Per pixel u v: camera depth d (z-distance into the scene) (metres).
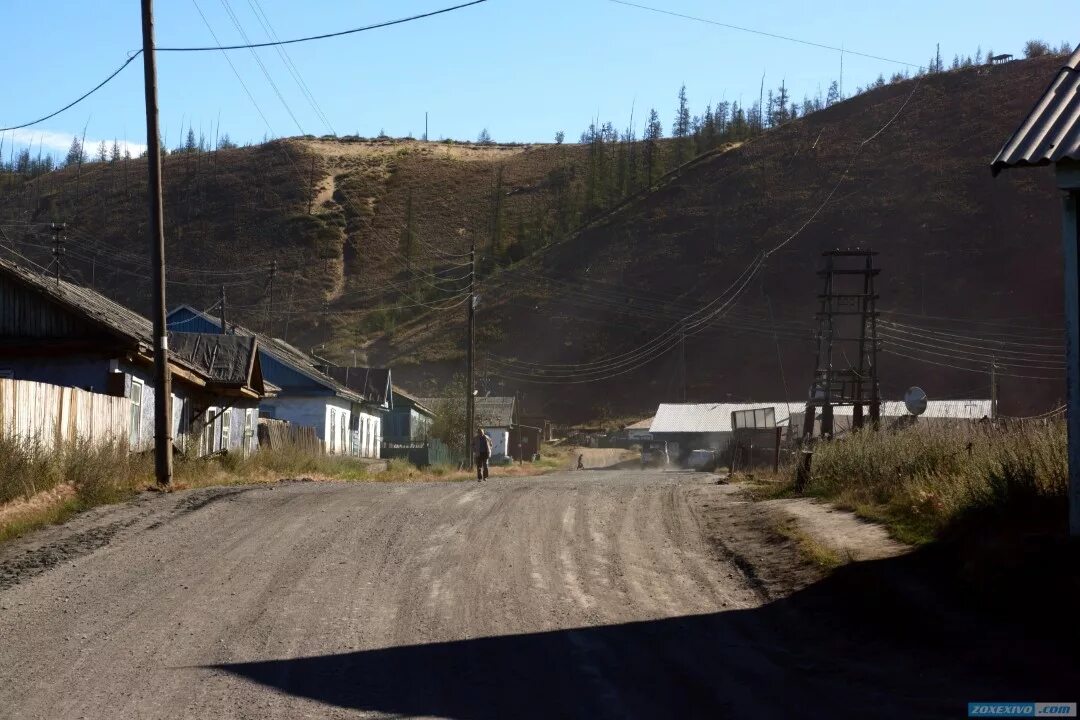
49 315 25.47
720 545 12.98
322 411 47.00
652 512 16.25
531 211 142.62
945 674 7.04
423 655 8.05
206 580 10.83
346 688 7.20
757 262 92.56
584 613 9.38
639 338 91.06
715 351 84.94
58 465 17.03
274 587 10.50
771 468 27.41
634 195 120.81
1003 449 12.92
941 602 8.82
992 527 10.37
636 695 6.93
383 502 17.03
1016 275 76.00
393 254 125.88
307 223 129.00
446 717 6.55
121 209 130.38
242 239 125.75
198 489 19.64
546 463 71.56
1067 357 9.45
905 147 100.31
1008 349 69.31
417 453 51.09
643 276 99.50
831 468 18.89
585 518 15.44
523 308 99.88
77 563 11.68
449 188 153.50
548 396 88.62
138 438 26.52
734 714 6.44
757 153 115.12
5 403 17.02
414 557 12.12
